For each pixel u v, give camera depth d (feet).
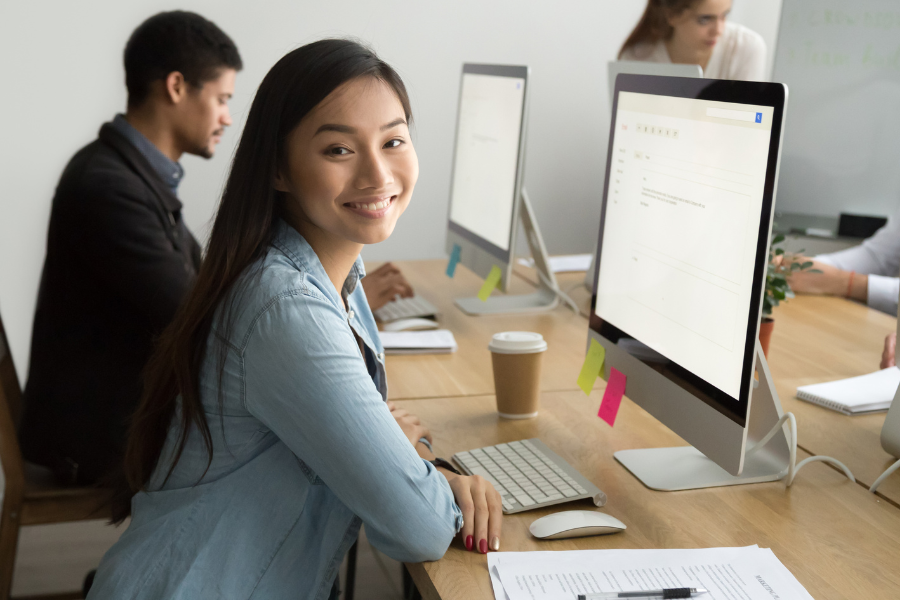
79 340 5.96
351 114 3.22
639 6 11.28
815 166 10.59
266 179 3.30
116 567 3.25
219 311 3.21
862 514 3.57
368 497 3.05
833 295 7.42
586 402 4.95
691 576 3.00
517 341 4.55
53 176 9.62
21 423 5.84
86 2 9.33
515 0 10.85
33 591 6.77
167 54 6.35
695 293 3.62
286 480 3.30
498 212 6.68
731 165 3.36
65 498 5.36
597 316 4.57
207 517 3.25
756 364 3.84
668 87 3.80
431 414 4.75
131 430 3.57
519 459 3.98
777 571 3.04
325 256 3.65
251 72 10.18
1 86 9.26
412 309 6.76
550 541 3.31
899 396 4.09
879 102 10.27
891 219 8.11
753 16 11.94
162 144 6.64
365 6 10.37
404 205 3.53
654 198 3.95
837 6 10.21
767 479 3.90
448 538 3.17
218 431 3.25
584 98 11.47
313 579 3.31
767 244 3.16
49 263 6.09
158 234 6.15
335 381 3.02
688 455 4.16
